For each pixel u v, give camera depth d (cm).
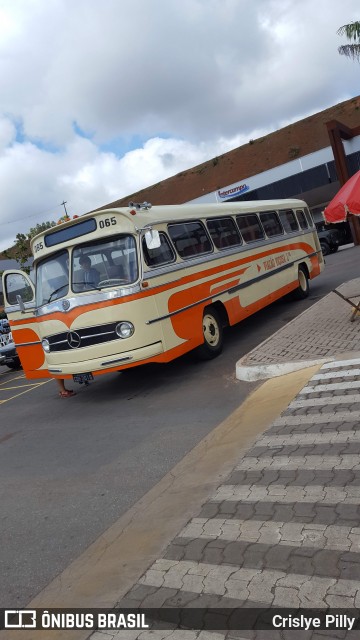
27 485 566
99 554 389
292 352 796
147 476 509
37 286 870
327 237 2773
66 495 512
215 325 952
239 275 1047
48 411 896
